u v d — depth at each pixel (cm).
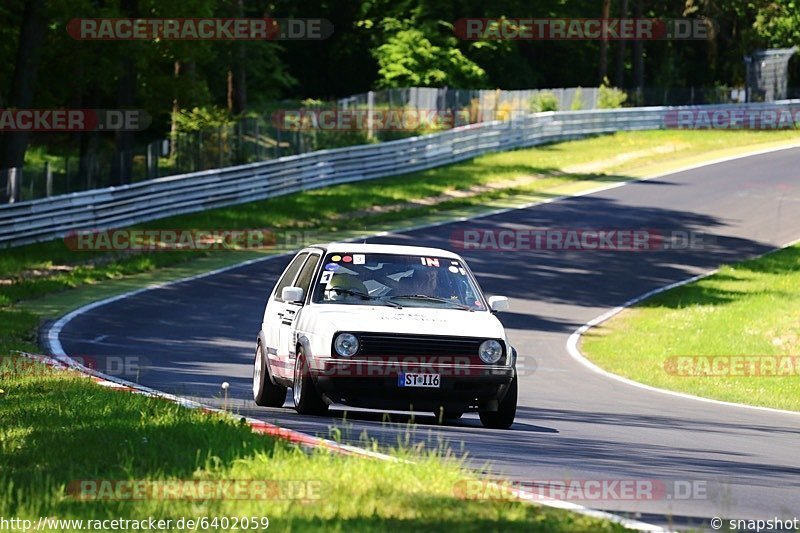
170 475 2938
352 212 15162
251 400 5384
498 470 3441
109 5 14850
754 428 5356
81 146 19300
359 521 2436
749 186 18375
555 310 10462
